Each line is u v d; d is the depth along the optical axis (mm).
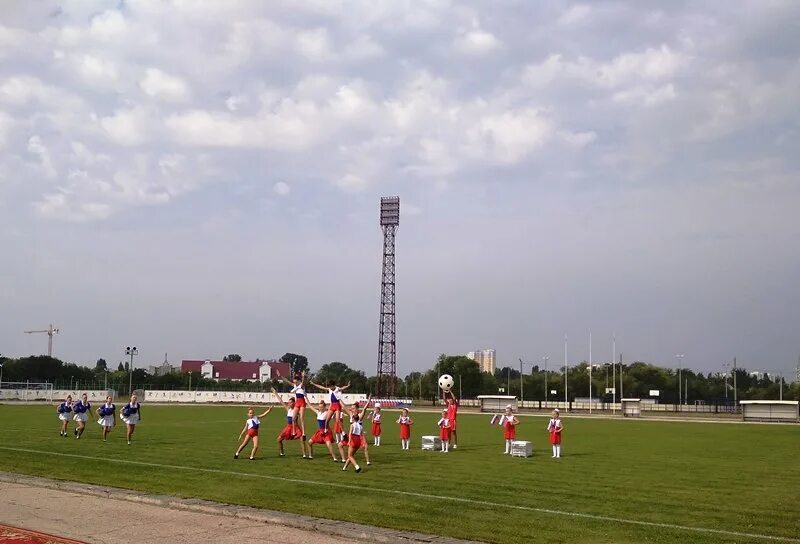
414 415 77688
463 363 142000
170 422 53000
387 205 119562
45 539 13547
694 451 33875
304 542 13469
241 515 15781
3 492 18922
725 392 158375
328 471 23469
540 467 25781
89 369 158625
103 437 36562
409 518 15617
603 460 28859
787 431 53750
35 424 47281
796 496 19344
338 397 27156
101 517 15633
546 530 14547
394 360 119188
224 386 141750
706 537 14023
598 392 154000
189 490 19109
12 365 142125
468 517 15789
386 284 119938
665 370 167375
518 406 121312
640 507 17281
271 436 39156
